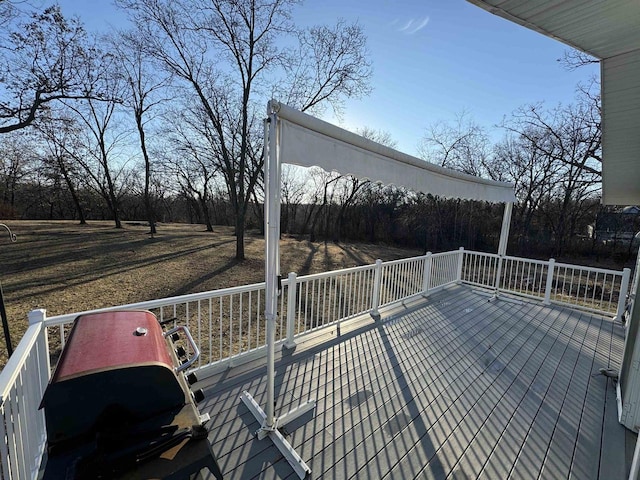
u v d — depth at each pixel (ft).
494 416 8.07
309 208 74.28
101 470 3.84
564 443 7.18
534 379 9.93
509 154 49.88
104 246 41.55
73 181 65.67
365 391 8.98
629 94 6.97
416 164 9.91
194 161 50.14
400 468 6.36
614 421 7.99
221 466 6.27
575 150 42.78
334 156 7.06
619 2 4.19
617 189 11.91
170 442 4.32
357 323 14.06
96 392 4.20
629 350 8.46
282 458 6.53
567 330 14.24
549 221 48.52
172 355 6.00
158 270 30.91
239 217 37.35
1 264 30.27
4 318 11.82
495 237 52.54
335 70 38.17
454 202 55.62
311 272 34.94
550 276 18.06
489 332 13.74
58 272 28.30
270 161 6.18
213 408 8.01
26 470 5.13
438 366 10.55
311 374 9.76
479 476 6.22
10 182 66.39
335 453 6.71
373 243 65.26
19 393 4.94
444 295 19.40
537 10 4.45
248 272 31.96
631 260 42.45
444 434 7.36
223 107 39.17
